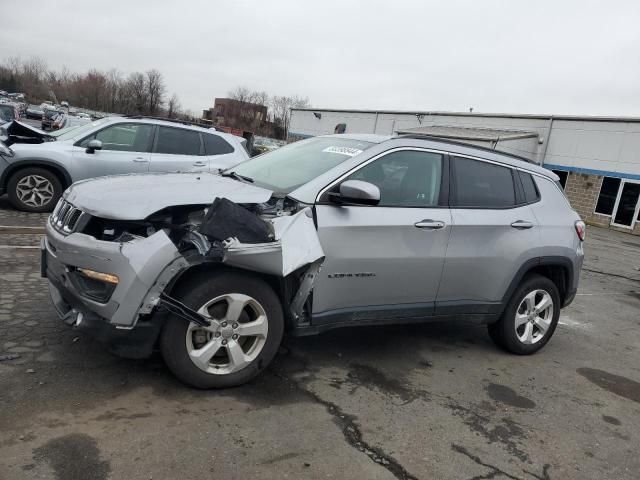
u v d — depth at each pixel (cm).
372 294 415
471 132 2834
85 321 331
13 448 276
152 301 325
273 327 370
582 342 597
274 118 9169
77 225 344
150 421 317
